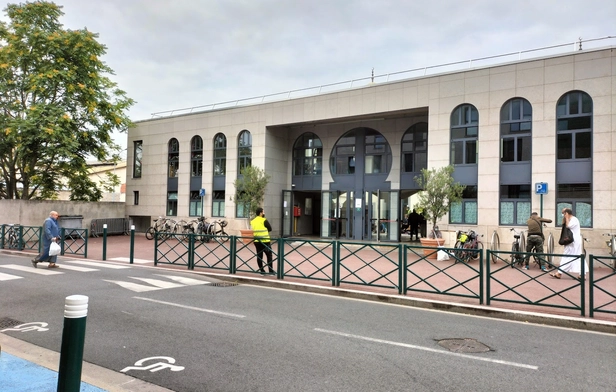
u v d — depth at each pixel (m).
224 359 4.92
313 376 4.44
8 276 10.59
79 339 3.25
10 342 5.48
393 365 4.80
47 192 27.05
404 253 8.88
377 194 21.44
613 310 7.34
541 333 6.41
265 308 7.62
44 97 22.62
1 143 22.45
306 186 23.69
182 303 7.86
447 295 8.77
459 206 17.02
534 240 12.18
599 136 14.55
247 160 23.45
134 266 12.80
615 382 4.41
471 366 4.82
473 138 16.95
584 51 14.96
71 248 17.67
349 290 9.12
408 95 18.41
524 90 15.91
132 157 28.27
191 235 12.23
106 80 24.48
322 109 20.95
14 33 21.84
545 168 15.37
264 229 10.98
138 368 4.62
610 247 13.94
